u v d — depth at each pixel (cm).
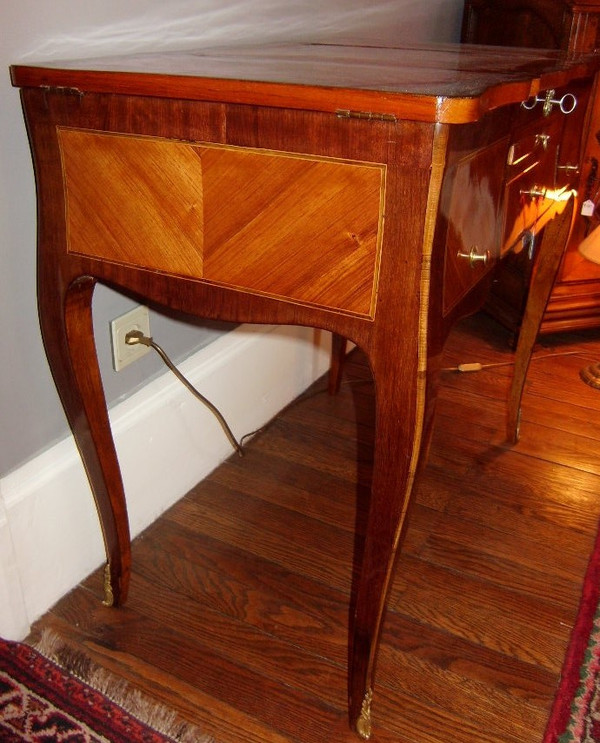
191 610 104
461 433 151
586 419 158
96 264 77
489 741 88
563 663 98
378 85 58
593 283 188
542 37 171
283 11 121
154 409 113
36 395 92
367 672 83
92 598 105
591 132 169
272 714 90
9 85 77
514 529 124
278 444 145
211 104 63
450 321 69
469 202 66
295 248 65
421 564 115
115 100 68
